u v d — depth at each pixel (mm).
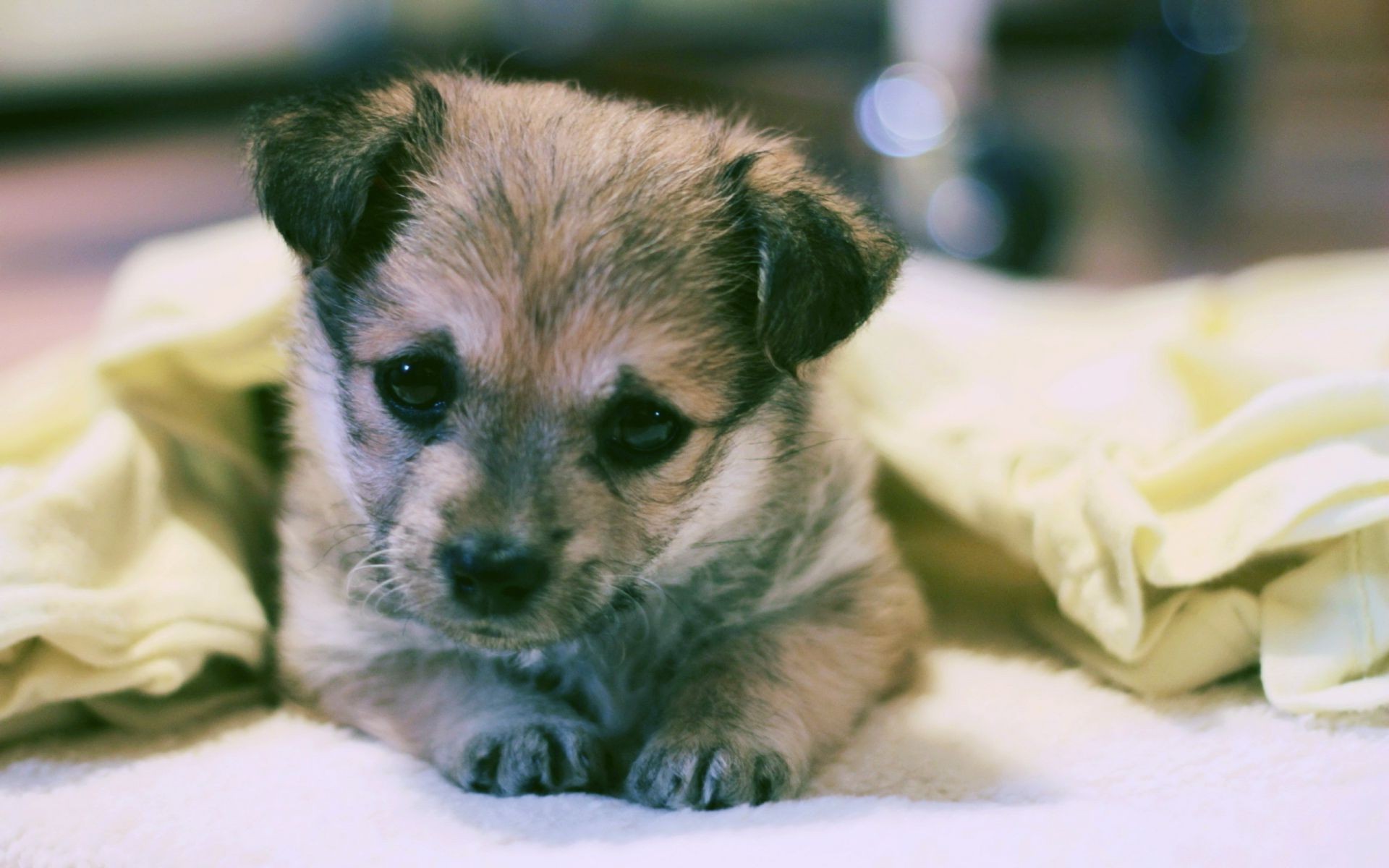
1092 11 948
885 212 355
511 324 322
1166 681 363
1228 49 835
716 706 337
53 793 329
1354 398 358
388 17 741
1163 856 289
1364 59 1289
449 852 303
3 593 335
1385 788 307
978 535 411
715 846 298
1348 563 351
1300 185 943
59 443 400
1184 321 476
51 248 695
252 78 824
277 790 330
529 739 331
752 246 335
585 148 342
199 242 444
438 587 317
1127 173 853
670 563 345
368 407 338
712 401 334
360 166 332
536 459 320
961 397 432
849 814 312
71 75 843
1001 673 382
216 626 361
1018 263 723
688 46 784
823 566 364
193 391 392
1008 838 296
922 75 707
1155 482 372
